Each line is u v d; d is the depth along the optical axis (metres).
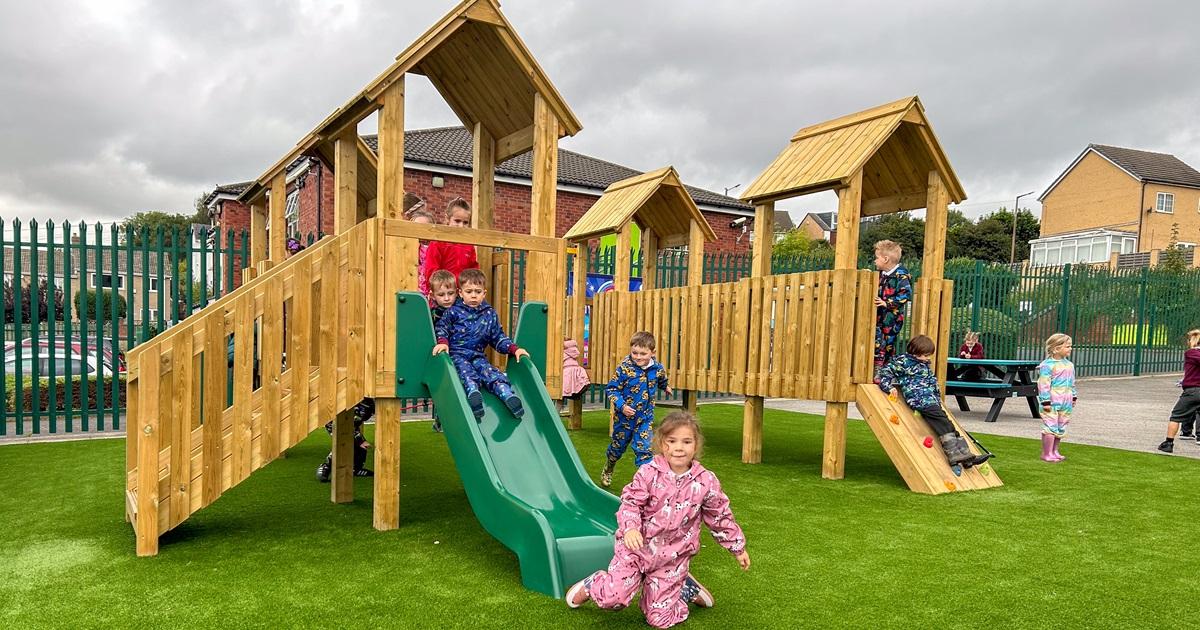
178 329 5.11
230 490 6.08
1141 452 8.30
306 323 4.83
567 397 10.49
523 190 20.47
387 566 4.08
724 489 6.30
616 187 11.06
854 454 8.34
